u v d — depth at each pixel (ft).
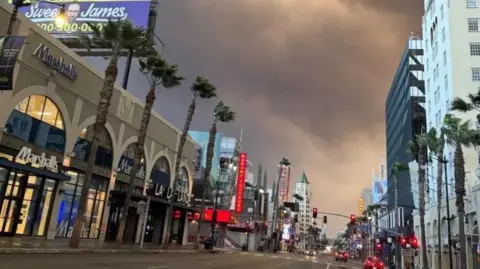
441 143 137.39
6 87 59.57
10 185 82.99
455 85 175.73
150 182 122.52
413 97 280.51
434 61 208.03
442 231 168.04
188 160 178.60
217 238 244.22
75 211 104.32
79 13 147.64
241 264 95.04
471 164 163.32
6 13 77.71
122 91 121.19
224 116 164.04
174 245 153.28
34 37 85.05
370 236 390.42
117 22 91.40
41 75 87.30
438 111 197.47
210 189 269.23
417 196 221.05
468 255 137.08
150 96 111.24
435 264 182.80
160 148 149.48
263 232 339.57
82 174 106.73
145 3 147.33
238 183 259.80
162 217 154.20
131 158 129.90
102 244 97.96
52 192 94.32
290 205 385.50
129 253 90.02
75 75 98.17
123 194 117.70
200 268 69.41
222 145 314.96
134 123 128.88
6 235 81.76
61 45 92.84
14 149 82.58
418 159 164.86
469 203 136.56
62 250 70.23
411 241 170.30
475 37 180.55
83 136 104.63
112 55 89.71
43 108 90.07
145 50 97.96
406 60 294.05
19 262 48.42
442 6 196.03
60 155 95.86
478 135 114.83
